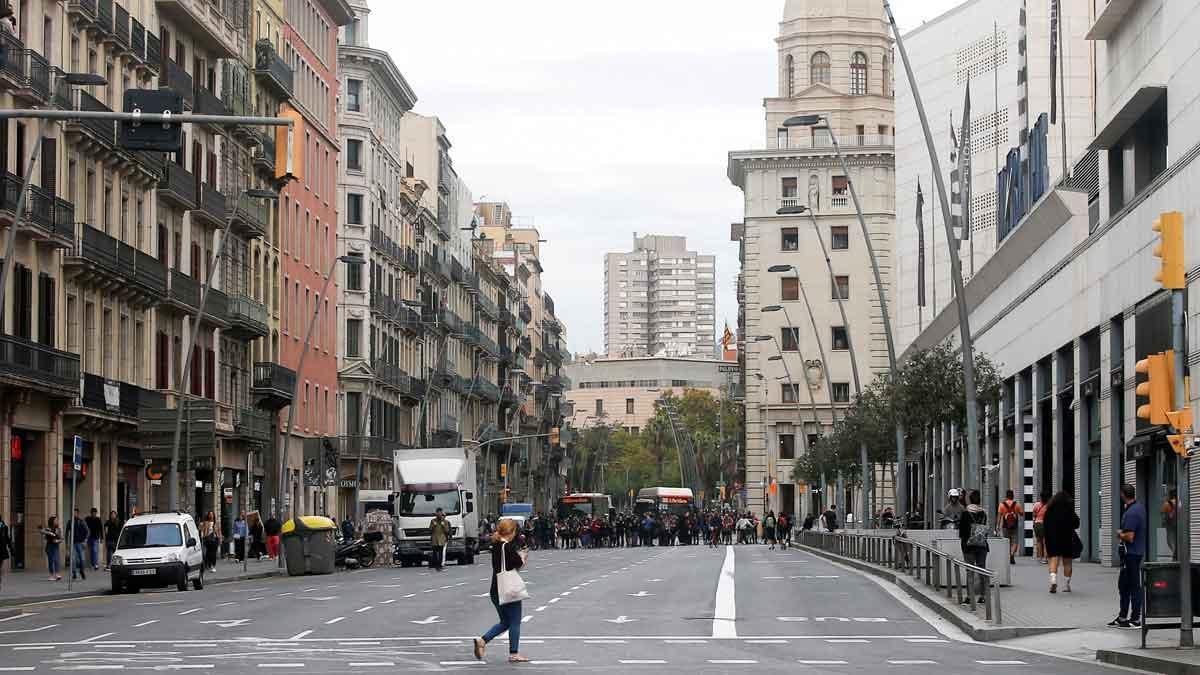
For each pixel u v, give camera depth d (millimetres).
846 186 121438
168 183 63625
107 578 48938
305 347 67000
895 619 30141
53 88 52156
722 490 139750
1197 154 36219
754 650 23766
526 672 20391
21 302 50188
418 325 116500
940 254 84438
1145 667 20125
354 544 63969
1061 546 33219
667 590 40562
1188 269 37062
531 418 168500
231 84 73125
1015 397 61375
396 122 112688
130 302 60625
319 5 92875
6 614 33281
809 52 124062
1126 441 43375
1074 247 50031
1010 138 72562
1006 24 73375
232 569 58375
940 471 84875
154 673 20391
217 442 69750
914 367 50219
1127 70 44531
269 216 81375
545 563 64125
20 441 50844
